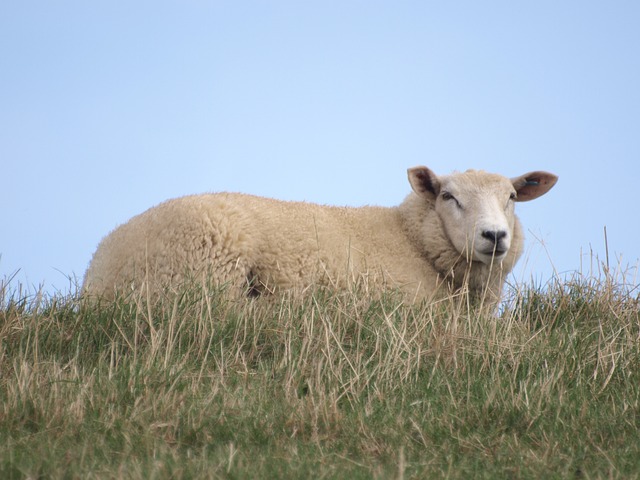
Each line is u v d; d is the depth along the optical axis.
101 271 16.41
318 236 16.48
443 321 13.88
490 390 11.32
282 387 11.60
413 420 10.40
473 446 9.65
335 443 9.76
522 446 9.74
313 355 12.56
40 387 10.72
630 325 14.05
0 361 11.83
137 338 12.96
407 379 12.04
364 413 10.58
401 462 8.38
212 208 16.02
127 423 9.87
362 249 16.94
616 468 8.81
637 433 10.14
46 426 9.70
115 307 13.23
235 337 12.92
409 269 17.06
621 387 12.00
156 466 8.25
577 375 12.22
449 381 11.98
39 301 13.41
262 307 13.96
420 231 17.34
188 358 12.35
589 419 10.55
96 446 9.15
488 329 13.48
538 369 12.34
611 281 15.25
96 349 12.81
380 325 13.38
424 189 17.50
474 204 16.80
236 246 15.85
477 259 17.16
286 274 16.16
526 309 15.27
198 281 14.45
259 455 9.05
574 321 14.55
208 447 9.50
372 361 12.55
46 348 12.57
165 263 15.77
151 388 10.94
